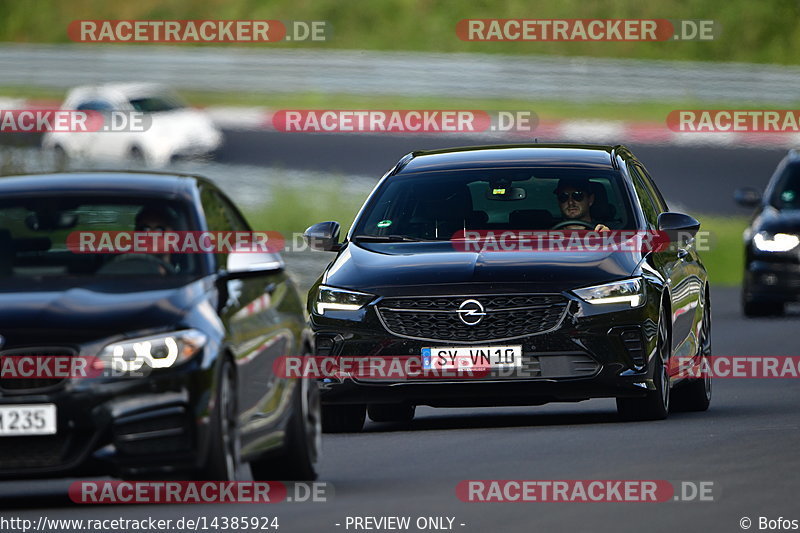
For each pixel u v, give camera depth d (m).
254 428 30.56
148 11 192.00
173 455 28.31
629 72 163.75
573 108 162.38
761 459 34.38
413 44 185.88
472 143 148.75
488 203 44.38
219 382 28.80
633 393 41.03
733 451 35.81
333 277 42.25
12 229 31.97
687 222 44.22
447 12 189.25
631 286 41.22
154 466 28.28
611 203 44.19
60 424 28.11
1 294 29.81
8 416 28.12
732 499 28.94
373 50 185.38
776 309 80.62
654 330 41.47
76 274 31.14
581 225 43.59
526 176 45.03
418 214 44.31
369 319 41.09
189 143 131.88
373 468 34.84
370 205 45.25
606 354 40.75
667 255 44.69
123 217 31.97
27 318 28.75
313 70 167.38
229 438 29.45
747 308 80.81
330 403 41.59
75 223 32.03
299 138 145.50
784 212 81.31
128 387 28.25
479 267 41.38
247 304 31.19
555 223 43.62
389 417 46.22
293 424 32.66
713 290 98.12
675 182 138.25
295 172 126.81
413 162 46.72
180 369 28.39
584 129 151.25
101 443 28.20
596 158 46.00
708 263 113.25
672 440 38.06
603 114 160.50
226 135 145.50
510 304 40.75
